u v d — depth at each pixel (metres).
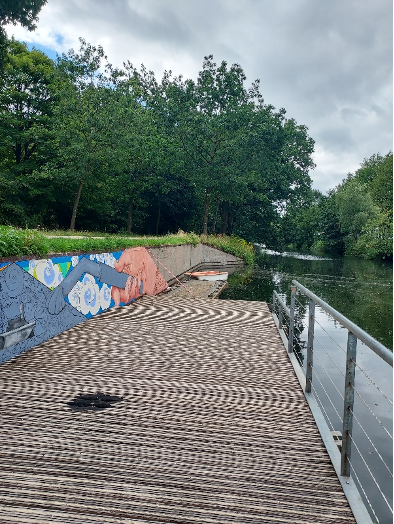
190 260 21.41
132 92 30.14
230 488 2.64
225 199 32.56
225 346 6.27
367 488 3.80
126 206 35.12
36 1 20.45
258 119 31.81
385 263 38.09
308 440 3.36
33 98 26.92
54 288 6.44
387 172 51.25
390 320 12.01
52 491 2.51
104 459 2.92
